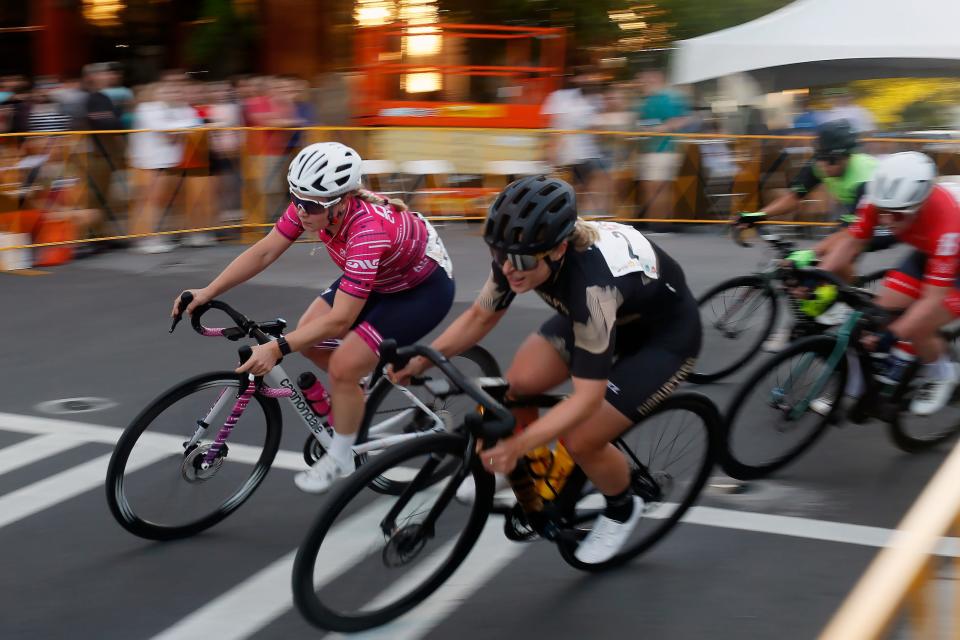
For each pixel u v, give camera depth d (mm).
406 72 9648
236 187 8281
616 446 2955
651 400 2693
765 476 3646
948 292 3498
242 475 3311
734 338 4988
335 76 9773
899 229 3576
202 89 8492
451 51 9734
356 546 2637
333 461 3102
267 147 8352
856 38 9375
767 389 3576
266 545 3143
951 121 9844
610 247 2504
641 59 13484
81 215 7598
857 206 4691
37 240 7395
